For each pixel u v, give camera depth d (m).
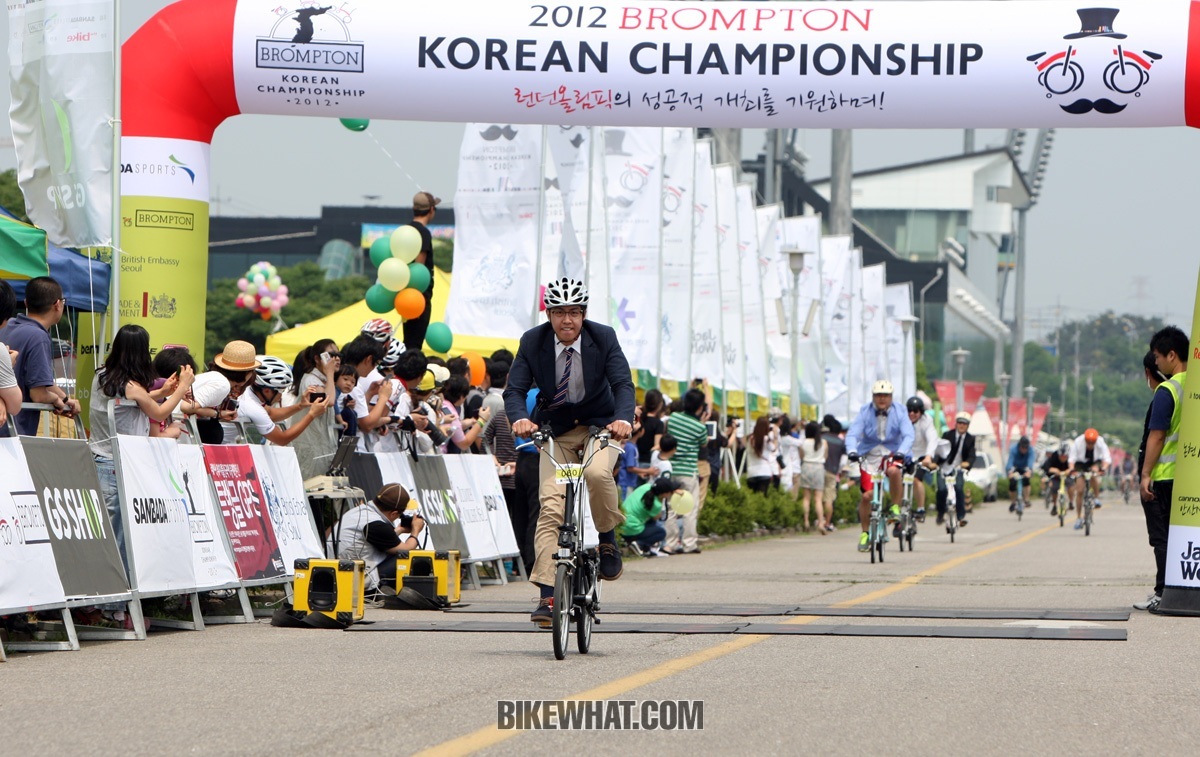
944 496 72.69
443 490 39.50
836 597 36.47
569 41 41.19
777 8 41.47
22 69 38.50
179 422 30.19
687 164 76.31
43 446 25.08
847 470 54.50
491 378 45.69
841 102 41.06
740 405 90.25
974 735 17.09
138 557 26.92
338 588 29.09
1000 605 34.31
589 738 16.64
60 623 27.05
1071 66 40.19
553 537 25.25
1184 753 16.28
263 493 32.06
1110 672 22.56
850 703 19.23
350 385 36.28
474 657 23.92
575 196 68.19
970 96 40.72
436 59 41.38
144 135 41.03
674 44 41.03
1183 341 33.75
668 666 22.67
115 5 37.88
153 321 40.78
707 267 82.62
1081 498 86.69
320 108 41.97
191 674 21.77
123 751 15.84
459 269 59.19
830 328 125.25
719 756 15.72
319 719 17.72
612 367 25.09
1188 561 31.81
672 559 54.81
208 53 41.16
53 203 38.28
